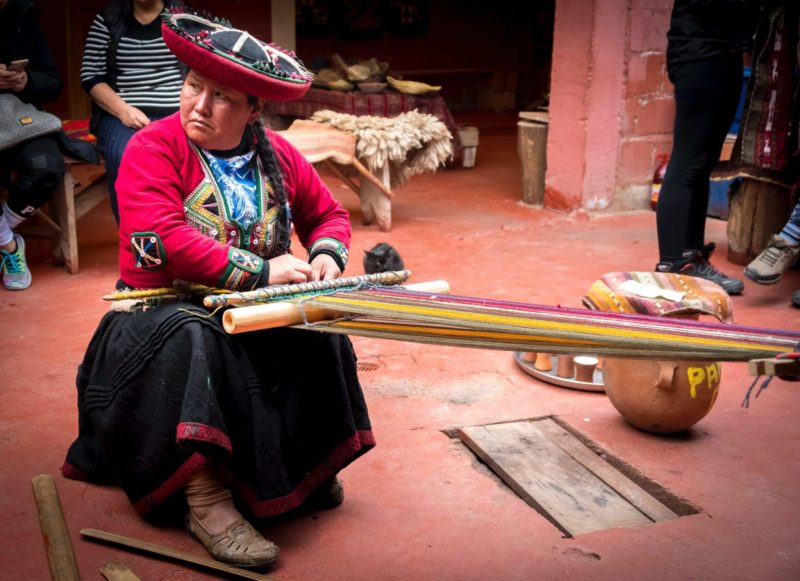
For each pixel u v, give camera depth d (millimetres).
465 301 2354
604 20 7051
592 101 7176
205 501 2518
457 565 2479
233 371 2447
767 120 4992
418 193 8352
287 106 9070
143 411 2475
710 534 2664
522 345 1850
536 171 7762
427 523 2703
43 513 2596
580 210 7406
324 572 2438
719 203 7008
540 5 16781
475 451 3238
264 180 2602
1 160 4941
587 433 3352
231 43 2357
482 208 7727
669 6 7398
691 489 2938
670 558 2529
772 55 4875
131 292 2512
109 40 5262
